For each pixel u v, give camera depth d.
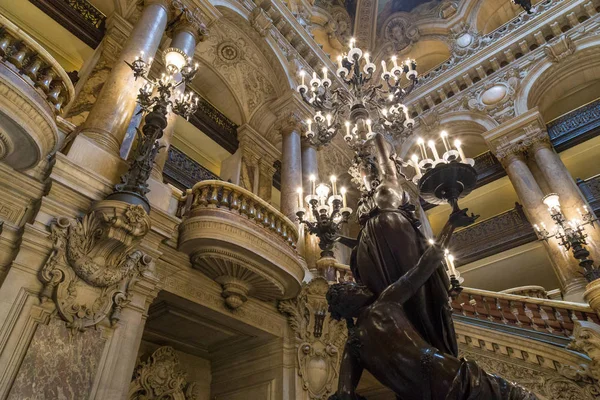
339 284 2.20
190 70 4.55
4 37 3.31
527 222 10.83
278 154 10.14
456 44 13.62
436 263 1.96
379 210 2.41
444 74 12.90
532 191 9.48
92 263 3.56
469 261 11.42
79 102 6.35
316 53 10.35
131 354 3.66
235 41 9.11
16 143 3.27
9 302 3.05
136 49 5.63
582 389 4.39
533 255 10.97
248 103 9.89
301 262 5.46
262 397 5.20
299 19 11.13
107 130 4.55
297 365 5.18
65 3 7.11
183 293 4.59
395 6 15.85
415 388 1.69
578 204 8.77
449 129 12.41
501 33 12.43
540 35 11.34
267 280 4.93
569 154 11.85
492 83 11.90
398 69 5.05
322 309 5.52
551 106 12.08
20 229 3.35
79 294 3.46
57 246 3.38
